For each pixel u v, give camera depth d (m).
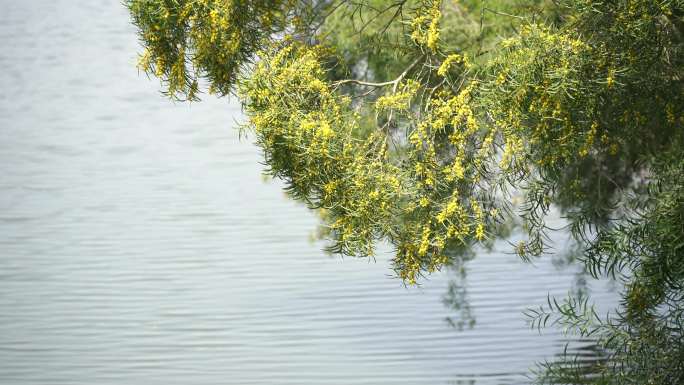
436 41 9.07
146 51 9.27
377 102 8.93
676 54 9.02
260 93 8.43
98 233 23.83
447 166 8.49
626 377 8.75
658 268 8.19
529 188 9.48
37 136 36.16
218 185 28.73
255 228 23.89
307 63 8.60
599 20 8.29
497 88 8.33
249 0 9.02
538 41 8.11
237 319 17.47
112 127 37.56
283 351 15.94
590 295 17.77
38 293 19.06
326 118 8.42
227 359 15.60
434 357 15.23
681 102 9.10
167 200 27.12
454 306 17.77
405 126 8.94
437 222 8.47
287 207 25.88
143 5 8.97
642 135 9.64
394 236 8.48
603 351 14.62
